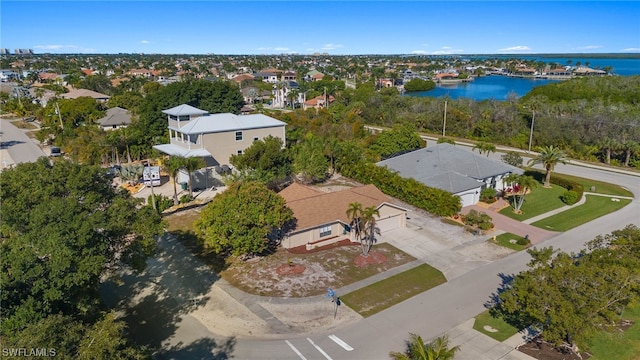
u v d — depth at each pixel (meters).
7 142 73.12
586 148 63.12
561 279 19.25
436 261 30.67
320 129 68.56
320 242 33.47
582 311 18.34
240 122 52.41
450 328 22.94
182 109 52.16
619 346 21.23
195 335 22.80
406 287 27.23
